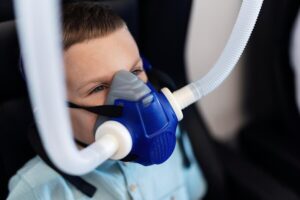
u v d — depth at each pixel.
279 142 1.12
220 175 0.93
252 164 0.98
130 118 0.50
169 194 0.76
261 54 1.15
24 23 0.26
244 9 0.48
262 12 1.04
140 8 0.75
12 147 0.71
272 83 1.11
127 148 0.48
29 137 0.65
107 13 0.57
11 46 0.62
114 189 0.67
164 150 0.52
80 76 0.53
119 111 0.50
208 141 0.93
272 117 1.22
